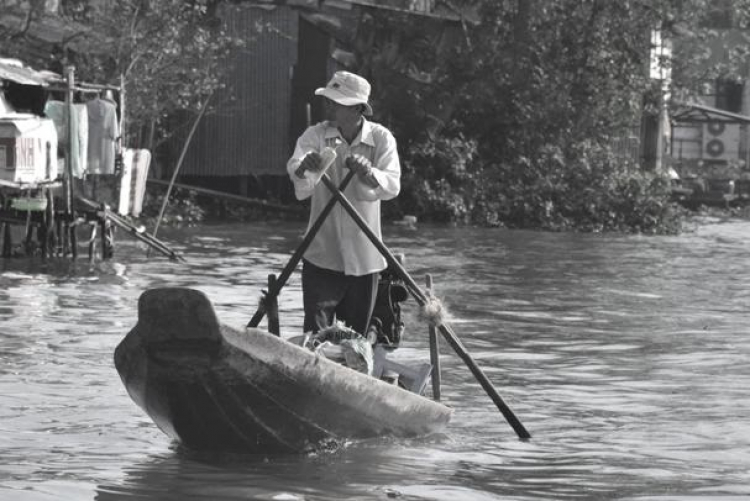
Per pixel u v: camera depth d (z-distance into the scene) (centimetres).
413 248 4562
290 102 5888
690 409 1861
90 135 3884
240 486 1367
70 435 1594
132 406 1775
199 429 1462
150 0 5072
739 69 9662
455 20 6172
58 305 2809
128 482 1373
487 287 3412
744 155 9756
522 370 2186
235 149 5831
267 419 1451
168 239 4612
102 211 3822
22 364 2081
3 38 4891
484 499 1350
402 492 1366
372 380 1512
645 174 6297
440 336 2545
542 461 1529
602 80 6341
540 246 4866
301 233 5075
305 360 1433
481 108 6191
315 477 1416
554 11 6275
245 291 3139
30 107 4028
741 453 1581
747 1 7194
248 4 5769
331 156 1556
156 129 5588
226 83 5772
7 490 1333
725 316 2944
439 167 6053
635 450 1592
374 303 1709
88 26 5088
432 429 1656
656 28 6512
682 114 8212
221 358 1384
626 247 4956
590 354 2366
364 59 5988
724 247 5078
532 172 6125
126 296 2994
